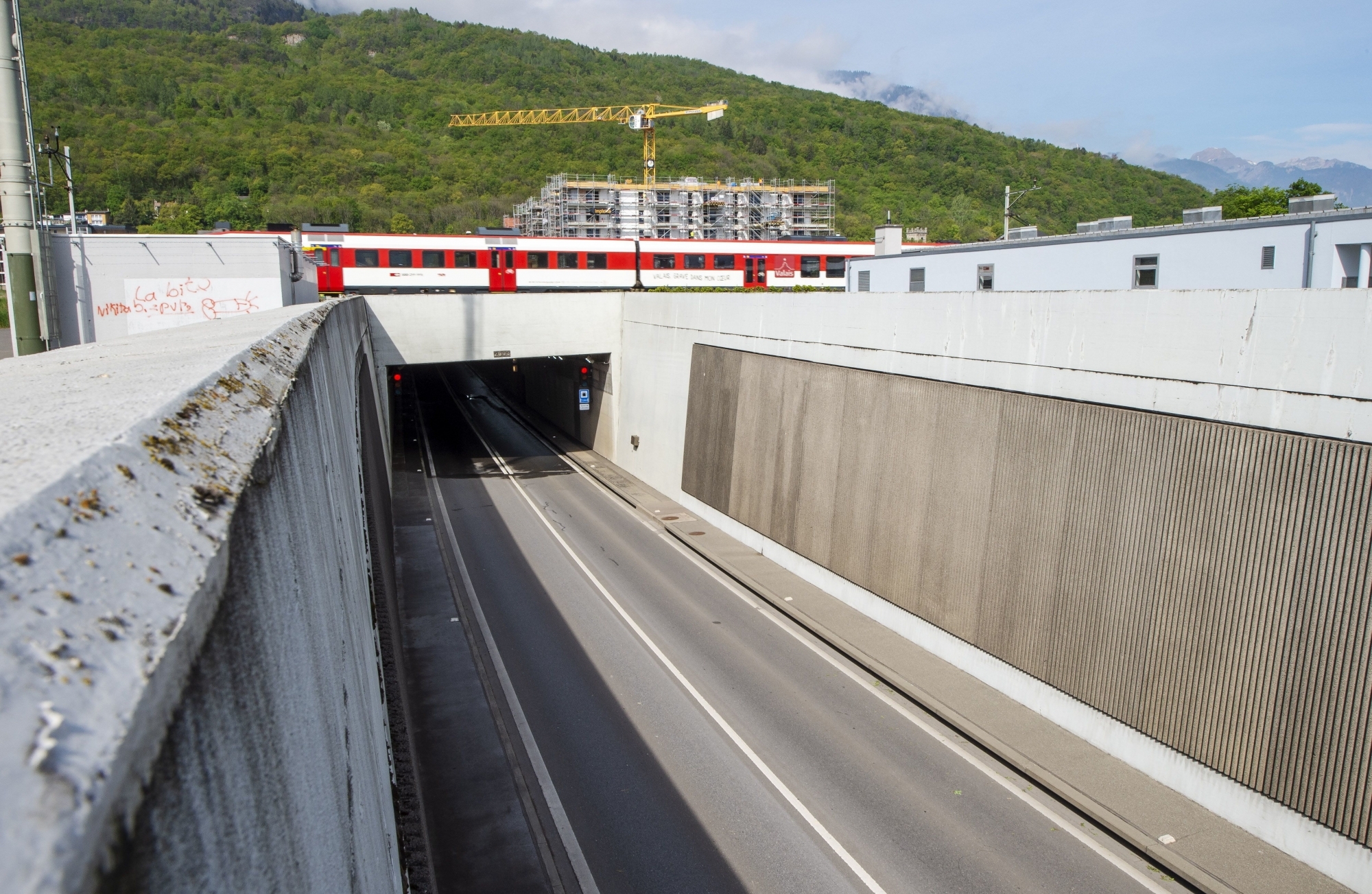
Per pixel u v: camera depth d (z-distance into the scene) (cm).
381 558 1216
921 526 1498
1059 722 1222
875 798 1094
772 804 1082
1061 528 1205
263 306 2188
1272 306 946
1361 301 868
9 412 200
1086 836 1010
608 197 11456
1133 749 1108
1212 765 1005
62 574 117
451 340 2950
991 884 934
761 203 12050
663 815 1060
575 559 2097
